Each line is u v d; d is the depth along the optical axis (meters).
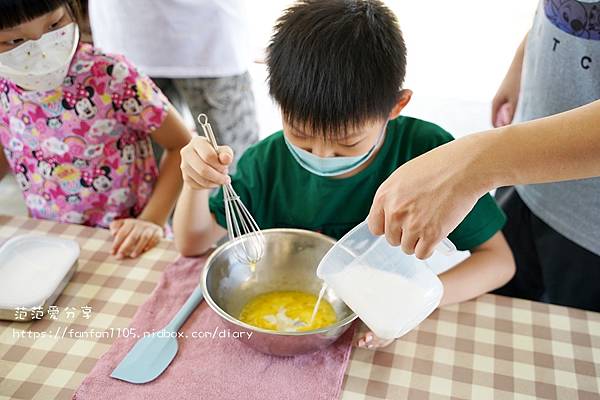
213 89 1.72
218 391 0.82
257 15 2.61
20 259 1.03
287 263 0.99
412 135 1.07
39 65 1.13
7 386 0.83
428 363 0.87
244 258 0.96
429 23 3.05
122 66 1.30
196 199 1.04
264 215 1.16
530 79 1.18
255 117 1.90
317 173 1.01
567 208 1.14
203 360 0.87
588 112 0.63
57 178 1.35
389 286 0.79
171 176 1.38
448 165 0.65
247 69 1.79
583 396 0.82
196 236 1.06
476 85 2.64
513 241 1.30
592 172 0.65
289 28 0.91
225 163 0.89
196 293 0.98
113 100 1.30
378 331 0.79
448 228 0.65
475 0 3.20
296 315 0.95
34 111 1.28
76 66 1.26
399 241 0.69
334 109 0.86
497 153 0.64
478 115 2.49
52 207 1.39
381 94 0.89
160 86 1.78
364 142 0.92
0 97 1.30
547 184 1.16
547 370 0.86
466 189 0.64
